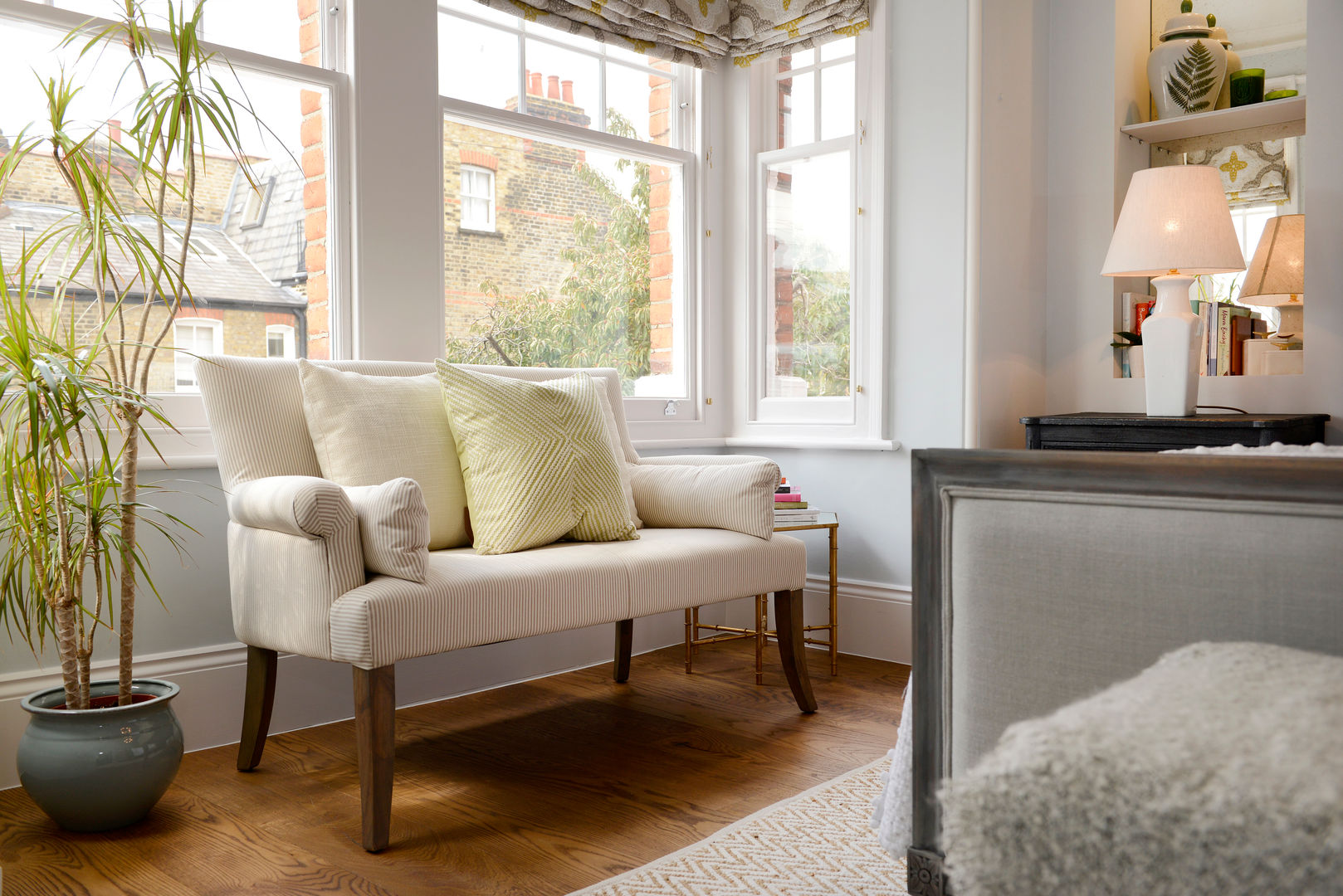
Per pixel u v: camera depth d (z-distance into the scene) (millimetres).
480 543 2244
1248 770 703
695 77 3756
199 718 2400
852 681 3043
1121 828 742
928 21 3207
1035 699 953
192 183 1977
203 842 1846
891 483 3346
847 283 3525
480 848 1817
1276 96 3133
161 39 2398
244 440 2178
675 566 2320
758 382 3785
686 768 2246
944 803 831
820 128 3602
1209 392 3080
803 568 2660
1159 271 2793
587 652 3266
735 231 3803
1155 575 882
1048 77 3422
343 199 2695
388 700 1806
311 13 2686
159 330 2455
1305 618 812
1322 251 2844
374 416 2264
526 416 2338
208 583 2451
